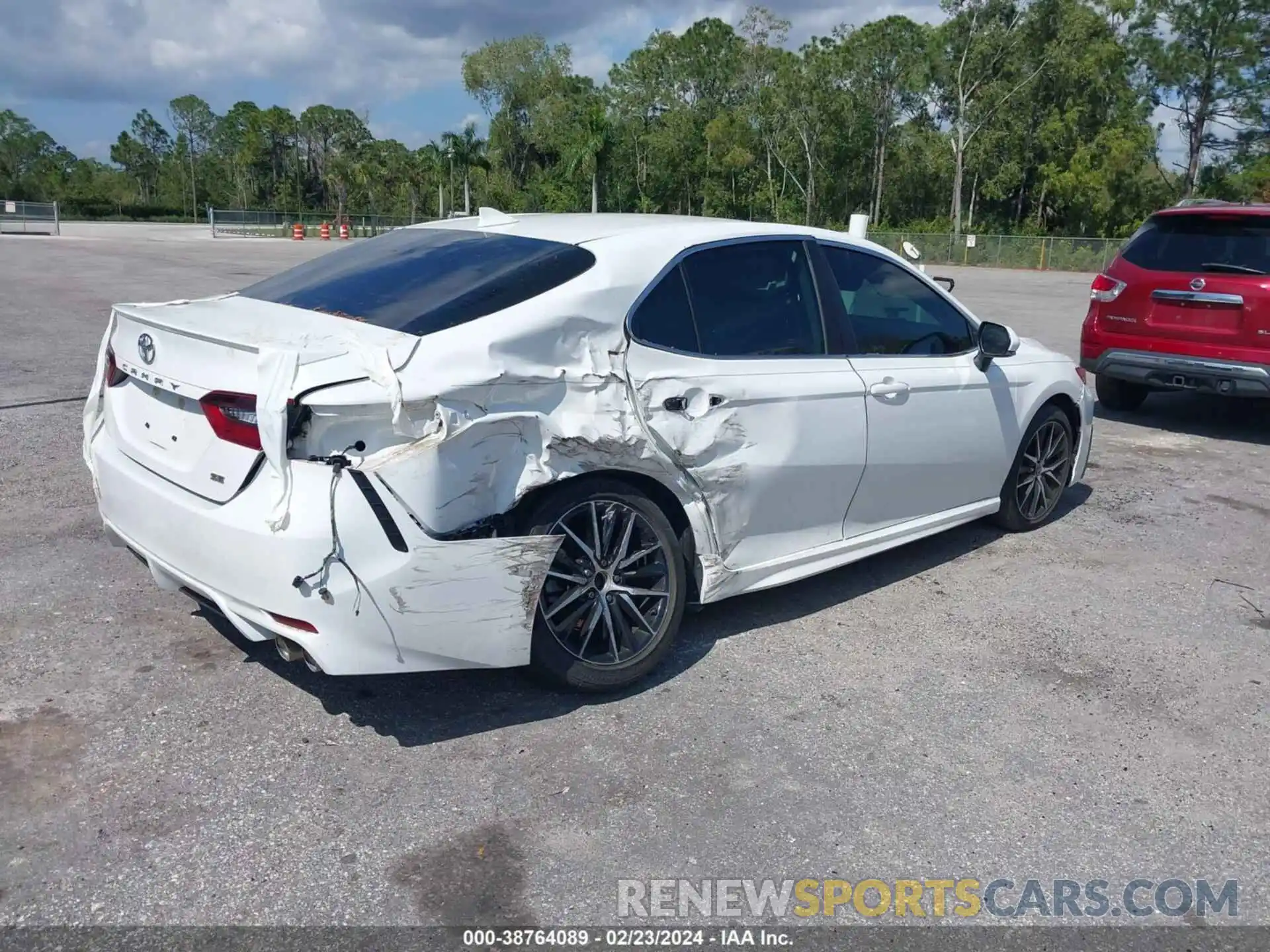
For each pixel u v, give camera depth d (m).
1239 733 3.69
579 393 3.49
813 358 4.31
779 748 3.47
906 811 3.15
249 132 108.88
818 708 3.75
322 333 3.34
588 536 3.63
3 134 121.06
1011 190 67.75
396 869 2.81
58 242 37.81
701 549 3.95
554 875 2.81
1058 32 61.53
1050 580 5.12
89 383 8.96
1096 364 8.57
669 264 3.89
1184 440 8.33
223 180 120.88
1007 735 3.62
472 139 62.16
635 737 3.51
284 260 29.70
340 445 3.06
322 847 2.89
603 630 3.76
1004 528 5.80
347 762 3.30
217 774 3.21
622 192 75.56
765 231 4.31
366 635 3.10
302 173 110.88
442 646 3.24
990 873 2.89
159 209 97.06
